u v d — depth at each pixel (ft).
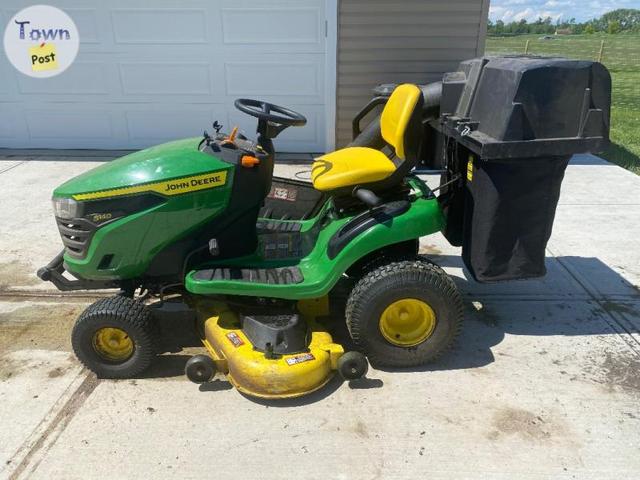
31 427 8.13
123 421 8.25
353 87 21.79
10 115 23.09
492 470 7.30
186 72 22.07
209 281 8.68
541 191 8.72
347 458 7.53
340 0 20.38
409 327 9.24
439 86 11.68
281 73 21.89
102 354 9.07
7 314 11.22
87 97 22.66
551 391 8.82
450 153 10.25
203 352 10.00
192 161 8.78
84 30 21.54
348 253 8.77
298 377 8.32
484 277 9.25
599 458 7.50
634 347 9.99
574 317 10.99
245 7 20.90
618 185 18.95
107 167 9.04
